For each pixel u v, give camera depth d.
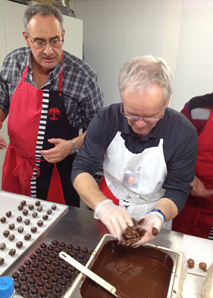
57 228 1.24
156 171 1.24
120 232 0.96
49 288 0.92
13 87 1.73
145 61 0.90
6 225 1.27
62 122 1.71
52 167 1.79
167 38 3.04
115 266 0.98
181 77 3.10
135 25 3.19
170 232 1.22
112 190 1.41
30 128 1.67
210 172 1.57
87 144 1.29
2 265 1.01
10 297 0.72
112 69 3.53
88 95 1.70
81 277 0.86
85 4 3.43
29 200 1.47
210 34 2.81
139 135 1.20
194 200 1.65
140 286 0.90
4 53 2.35
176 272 0.87
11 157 1.83
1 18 2.24
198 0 2.76
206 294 0.81
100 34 3.46
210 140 1.50
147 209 1.39
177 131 1.16
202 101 1.51
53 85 1.64
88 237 1.18
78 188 1.18
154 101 0.87
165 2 2.92
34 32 1.39
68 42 2.82
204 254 1.09
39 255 1.08
